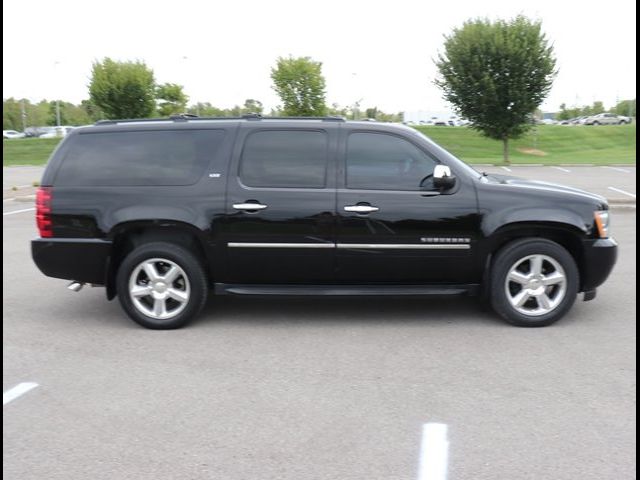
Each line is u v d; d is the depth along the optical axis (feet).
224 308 19.98
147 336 17.26
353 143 17.74
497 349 15.93
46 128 220.43
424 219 17.30
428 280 17.83
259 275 17.80
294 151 17.72
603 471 10.18
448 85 94.12
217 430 11.66
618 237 32.19
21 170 84.69
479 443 11.10
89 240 17.62
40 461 10.62
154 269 17.66
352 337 16.99
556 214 17.28
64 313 19.63
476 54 89.86
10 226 36.88
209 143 17.85
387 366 14.82
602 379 13.96
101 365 15.07
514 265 17.48
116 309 20.07
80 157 17.98
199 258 18.02
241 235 17.46
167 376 14.33
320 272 17.69
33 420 12.15
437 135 165.48
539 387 13.53
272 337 17.06
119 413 12.41
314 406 12.65
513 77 88.99
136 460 10.62
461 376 14.17
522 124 91.71
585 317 18.67
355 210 17.26
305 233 17.39
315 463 10.45
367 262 17.53
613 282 22.82
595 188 52.60
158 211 17.40
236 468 10.32
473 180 17.60
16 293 22.09
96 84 106.42
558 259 17.44
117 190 17.62
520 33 88.94
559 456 10.64
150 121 18.42
